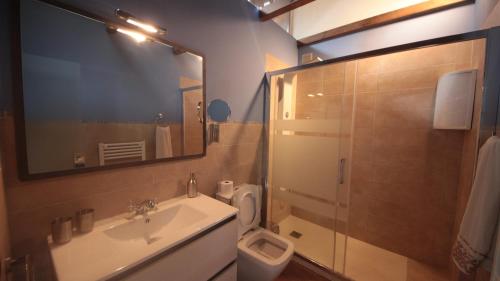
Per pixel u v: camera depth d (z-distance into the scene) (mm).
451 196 1731
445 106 1595
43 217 865
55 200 892
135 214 1113
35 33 811
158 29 1127
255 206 1805
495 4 1228
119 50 1045
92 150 978
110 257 760
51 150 864
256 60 1934
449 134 1711
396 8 2012
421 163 1835
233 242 1199
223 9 1585
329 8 2395
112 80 1028
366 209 2139
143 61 1140
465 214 1095
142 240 1070
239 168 1836
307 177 1925
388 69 1934
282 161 2078
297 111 2004
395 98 1914
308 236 2021
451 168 1718
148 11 1148
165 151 1274
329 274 1753
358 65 2066
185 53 1337
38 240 859
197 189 1460
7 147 771
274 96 2078
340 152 1748
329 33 2369
